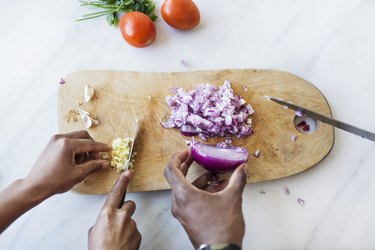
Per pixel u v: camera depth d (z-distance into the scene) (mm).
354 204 1027
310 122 1053
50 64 1120
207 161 965
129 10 1105
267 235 1021
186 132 1030
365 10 1125
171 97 1048
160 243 1023
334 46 1115
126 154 1006
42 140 1087
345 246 1011
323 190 1039
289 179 1045
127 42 1096
